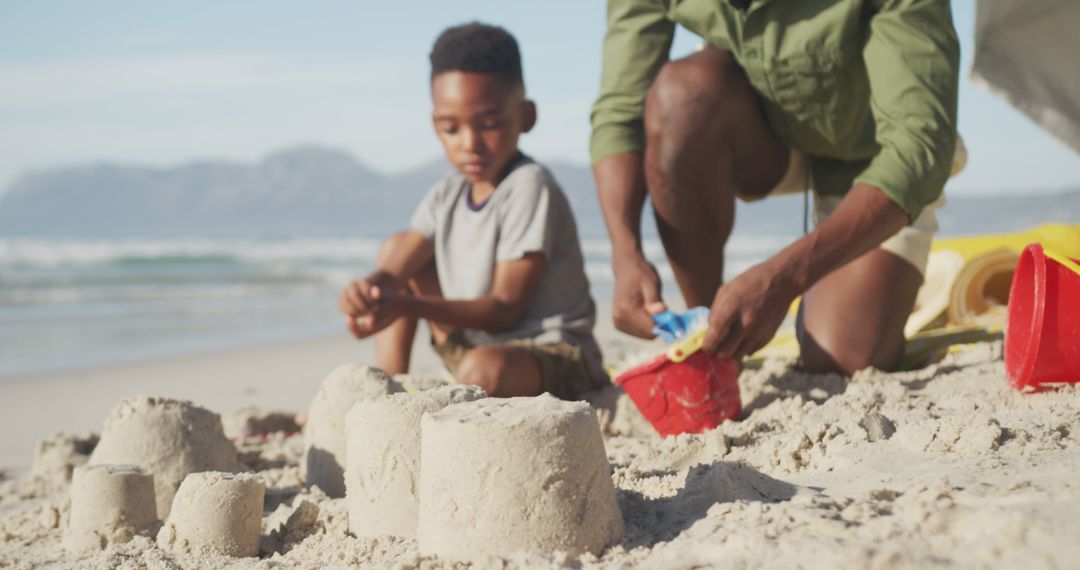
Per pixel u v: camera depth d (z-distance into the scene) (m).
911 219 2.57
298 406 5.19
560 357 3.37
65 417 5.13
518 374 3.18
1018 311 2.58
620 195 3.10
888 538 1.46
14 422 4.98
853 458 1.99
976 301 4.18
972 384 2.78
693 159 3.02
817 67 2.98
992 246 4.23
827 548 1.43
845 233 2.50
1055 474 1.68
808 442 2.12
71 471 3.22
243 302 13.99
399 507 1.97
